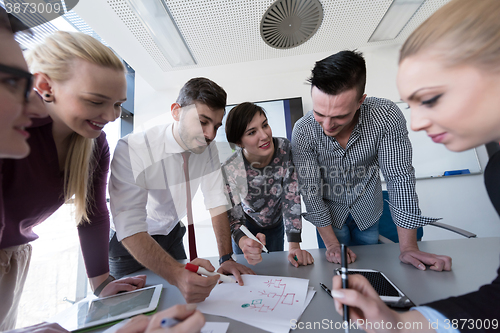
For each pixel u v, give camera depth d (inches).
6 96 13.7
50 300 52.0
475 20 12.8
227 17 59.3
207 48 71.9
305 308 21.2
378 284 23.9
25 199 24.6
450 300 15.8
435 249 34.1
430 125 15.0
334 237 40.3
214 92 31.4
